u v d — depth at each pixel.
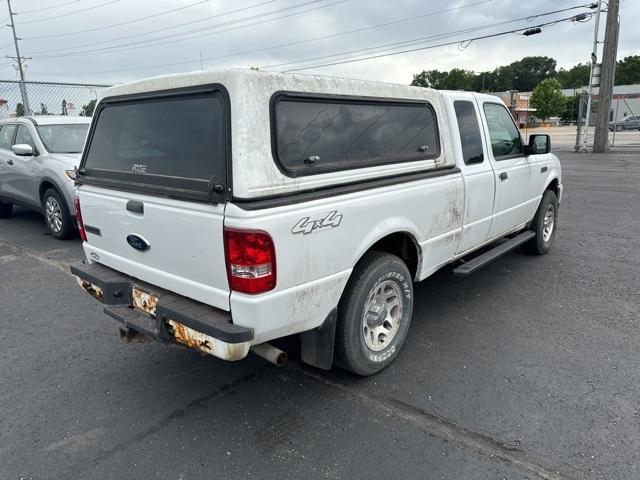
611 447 2.71
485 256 4.68
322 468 2.61
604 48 20.12
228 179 2.52
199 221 2.65
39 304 4.95
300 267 2.71
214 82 2.61
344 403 3.19
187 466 2.65
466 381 3.40
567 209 9.08
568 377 3.41
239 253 2.49
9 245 7.17
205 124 2.68
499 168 4.70
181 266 2.87
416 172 3.63
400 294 3.59
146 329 3.00
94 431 2.95
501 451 2.70
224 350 2.58
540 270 5.66
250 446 2.80
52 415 3.12
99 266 3.62
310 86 2.85
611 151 21.20
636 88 72.19
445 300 4.83
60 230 7.29
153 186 2.96
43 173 7.24
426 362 3.67
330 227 2.85
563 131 46.97
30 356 3.89
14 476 2.59
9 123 8.34
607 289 5.03
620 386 3.29
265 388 3.39
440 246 3.96
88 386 3.45
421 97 3.74
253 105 2.54
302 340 3.14
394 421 2.99
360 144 3.18
